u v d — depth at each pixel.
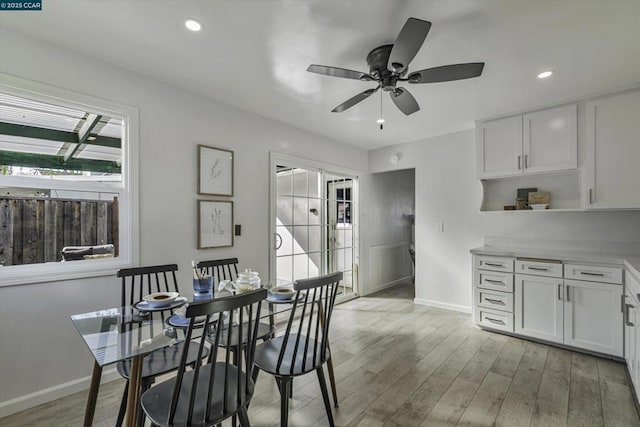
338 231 4.48
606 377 2.26
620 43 1.93
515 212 3.27
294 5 1.60
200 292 1.79
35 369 1.93
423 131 3.88
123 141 2.32
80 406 1.92
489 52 2.04
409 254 5.95
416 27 1.39
